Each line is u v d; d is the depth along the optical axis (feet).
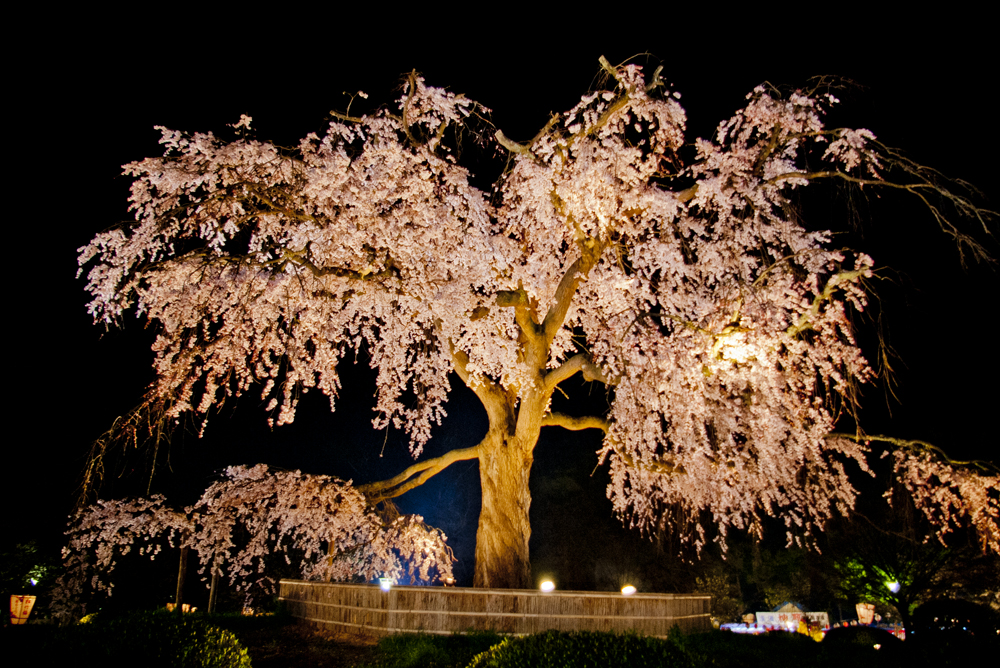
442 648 30.53
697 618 42.45
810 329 39.32
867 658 33.71
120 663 20.13
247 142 35.55
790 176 37.91
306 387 39.11
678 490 42.65
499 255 36.11
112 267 34.09
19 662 19.13
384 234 35.96
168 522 41.19
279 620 40.06
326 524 43.65
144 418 37.04
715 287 42.09
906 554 70.08
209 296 36.81
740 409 38.91
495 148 42.47
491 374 41.22
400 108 37.88
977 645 31.19
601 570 82.74
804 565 98.63
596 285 41.39
